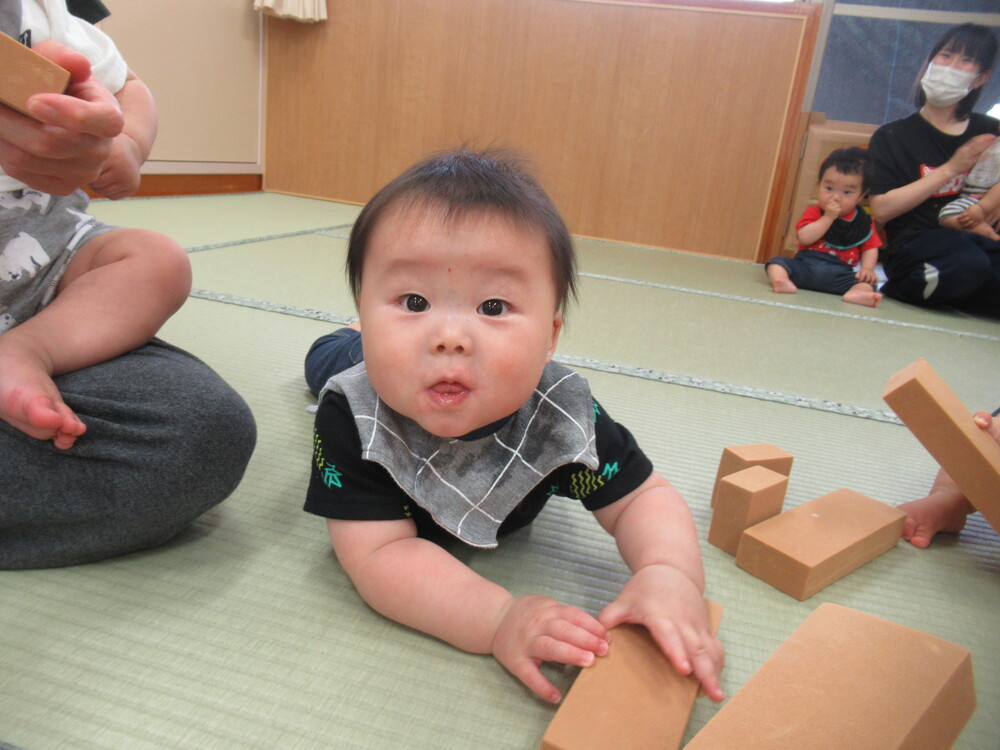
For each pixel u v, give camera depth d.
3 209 0.62
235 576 0.60
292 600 0.57
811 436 1.03
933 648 0.46
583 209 2.99
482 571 0.63
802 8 2.59
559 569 0.65
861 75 2.92
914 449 1.01
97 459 0.55
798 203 2.77
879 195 2.29
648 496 0.62
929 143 2.29
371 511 0.56
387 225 0.52
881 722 0.40
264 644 0.52
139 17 2.57
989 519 0.69
